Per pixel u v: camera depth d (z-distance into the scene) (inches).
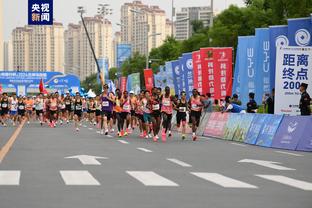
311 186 722.8
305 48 1530.5
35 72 5531.5
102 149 1284.4
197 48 4879.4
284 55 1528.1
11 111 2910.9
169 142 1550.2
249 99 1948.8
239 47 2032.5
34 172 842.8
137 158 1077.1
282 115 1439.5
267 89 1952.5
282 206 569.3
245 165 971.9
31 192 647.1
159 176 805.2
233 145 1461.6
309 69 1529.3
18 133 1972.2
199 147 1375.5
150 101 1616.6
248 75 2017.7
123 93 1834.4
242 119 1667.1
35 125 2770.7
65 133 1988.2
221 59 2226.9
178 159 1064.8
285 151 1289.4
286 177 815.1
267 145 1440.7
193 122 1658.5
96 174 823.1
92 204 568.7
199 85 2409.0
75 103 2210.9
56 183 724.7
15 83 5511.8
